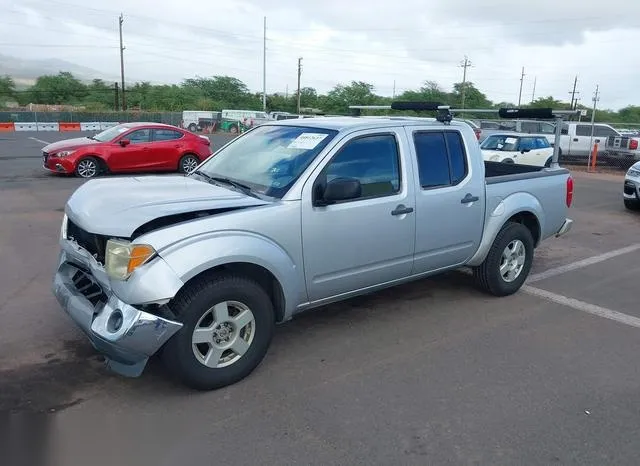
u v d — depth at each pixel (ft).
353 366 13.48
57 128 130.41
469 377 13.01
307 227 13.17
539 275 21.68
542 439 10.58
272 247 12.53
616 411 11.63
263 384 12.53
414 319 16.60
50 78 274.77
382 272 15.10
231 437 10.49
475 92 246.68
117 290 11.20
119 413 11.25
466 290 19.38
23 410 11.27
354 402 11.80
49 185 42.52
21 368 13.00
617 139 70.18
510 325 16.30
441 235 16.20
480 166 17.25
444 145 16.39
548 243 27.55
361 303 17.88
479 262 17.95
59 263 14.03
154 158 50.21
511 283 18.78
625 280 21.18
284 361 13.70
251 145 15.84
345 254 14.03
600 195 45.44
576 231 30.63
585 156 74.43
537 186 19.22
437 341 15.03
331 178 13.69
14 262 21.65
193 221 11.71
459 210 16.49
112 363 11.81
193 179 15.33
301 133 14.97
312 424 10.95
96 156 47.67
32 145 83.20
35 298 17.63
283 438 10.48
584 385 12.74
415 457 9.96
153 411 11.35
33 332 15.01
